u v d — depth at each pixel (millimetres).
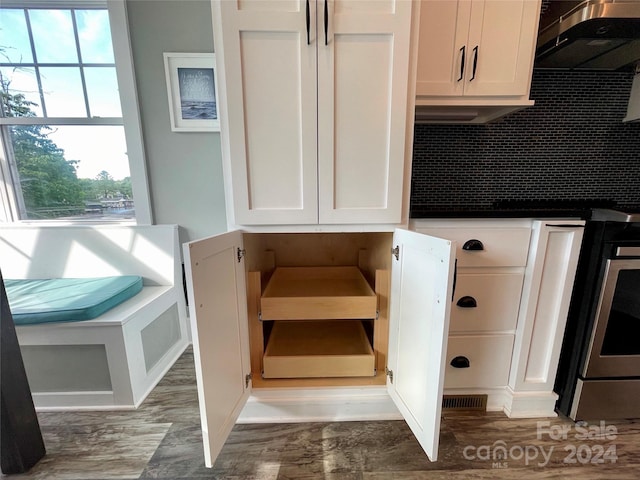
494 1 1117
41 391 1291
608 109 1463
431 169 1531
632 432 1149
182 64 1557
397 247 1062
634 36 1107
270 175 1004
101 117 1713
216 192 1705
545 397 1216
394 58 940
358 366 1240
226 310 979
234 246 1026
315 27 908
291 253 1709
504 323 1189
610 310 1075
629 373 1131
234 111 952
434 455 856
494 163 1529
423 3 1118
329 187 1019
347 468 1012
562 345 1201
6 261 1730
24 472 1005
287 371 1238
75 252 1741
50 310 1211
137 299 1503
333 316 1215
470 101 1197
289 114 963
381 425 1201
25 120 1705
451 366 1225
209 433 872
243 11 892
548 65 1390
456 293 1158
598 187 1527
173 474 997
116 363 1274
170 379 1514
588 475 981
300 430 1177
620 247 1021
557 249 1104
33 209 1810
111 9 1484
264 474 992
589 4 1013
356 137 990
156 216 1727
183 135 1644
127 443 1125
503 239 1113
